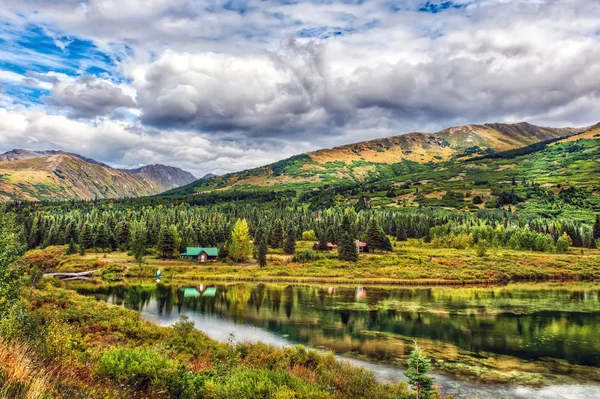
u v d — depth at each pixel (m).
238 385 16.12
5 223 18.92
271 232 140.88
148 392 13.82
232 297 67.50
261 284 85.44
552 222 176.75
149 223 158.38
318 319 49.97
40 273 51.66
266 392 16.38
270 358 26.80
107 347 23.78
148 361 15.15
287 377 19.11
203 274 96.94
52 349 14.18
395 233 174.38
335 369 25.27
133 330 30.55
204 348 27.75
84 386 11.76
